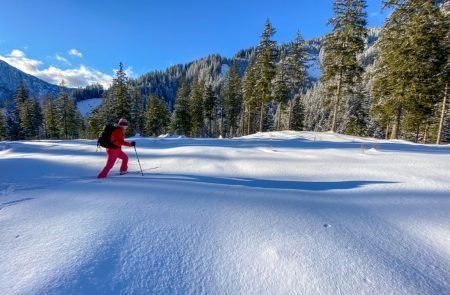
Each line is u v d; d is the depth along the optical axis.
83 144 12.78
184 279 2.05
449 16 19.77
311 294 1.90
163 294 1.88
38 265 2.19
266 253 2.42
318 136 19.28
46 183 5.43
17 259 2.29
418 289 1.96
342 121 54.28
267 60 33.81
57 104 56.50
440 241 2.73
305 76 37.41
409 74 20.66
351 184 5.12
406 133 37.41
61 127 56.72
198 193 4.28
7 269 2.14
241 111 59.62
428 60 20.03
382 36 22.94
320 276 2.09
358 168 6.48
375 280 2.05
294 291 1.93
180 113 51.66
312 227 2.99
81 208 3.53
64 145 12.34
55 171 6.83
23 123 53.66
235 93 52.38
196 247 2.51
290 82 37.81
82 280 1.99
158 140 15.18
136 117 53.25
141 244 2.52
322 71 27.75
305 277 2.08
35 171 6.82
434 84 20.50
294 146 11.23
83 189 4.63
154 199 3.91
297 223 3.09
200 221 3.08
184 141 14.25
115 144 6.00
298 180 5.54
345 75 25.12
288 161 7.54
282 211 3.47
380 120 26.05
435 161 7.16
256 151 9.48
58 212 3.41
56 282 1.96
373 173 5.93
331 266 2.23
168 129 55.53
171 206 3.58
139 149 10.79
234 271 2.16
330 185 5.11
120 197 4.03
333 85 26.39
